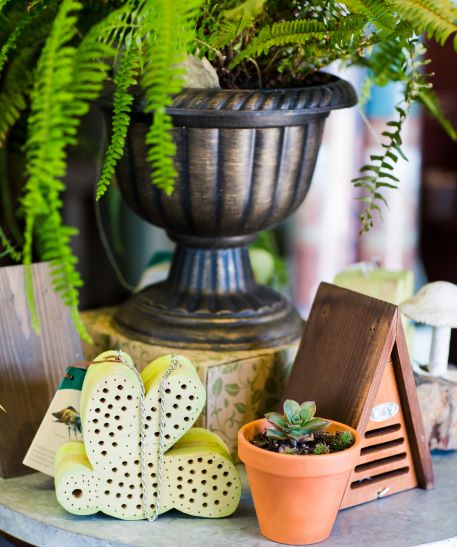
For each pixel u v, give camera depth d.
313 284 2.46
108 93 1.33
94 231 1.83
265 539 1.25
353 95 1.39
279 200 1.38
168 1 1.08
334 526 1.28
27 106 1.53
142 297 1.47
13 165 1.66
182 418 1.27
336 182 2.32
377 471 1.34
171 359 1.29
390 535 1.26
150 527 1.27
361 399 1.29
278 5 1.33
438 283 1.41
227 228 1.39
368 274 1.53
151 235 1.88
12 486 1.35
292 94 1.31
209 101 1.29
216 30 1.27
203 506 1.29
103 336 1.47
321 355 1.34
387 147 1.38
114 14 1.13
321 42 1.31
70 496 1.27
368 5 1.22
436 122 3.40
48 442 1.33
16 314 1.39
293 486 1.21
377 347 1.30
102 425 1.26
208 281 1.44
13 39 1.28
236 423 1.40
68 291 1.10
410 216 2.43
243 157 1.33
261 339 1.42
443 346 1.43
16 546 1.44
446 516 1.30
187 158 1.33
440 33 1.17
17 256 1.42
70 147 1.73
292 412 1.23
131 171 1.37
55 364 1.41
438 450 1.45
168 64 1.08
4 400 1.37
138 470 1.27
